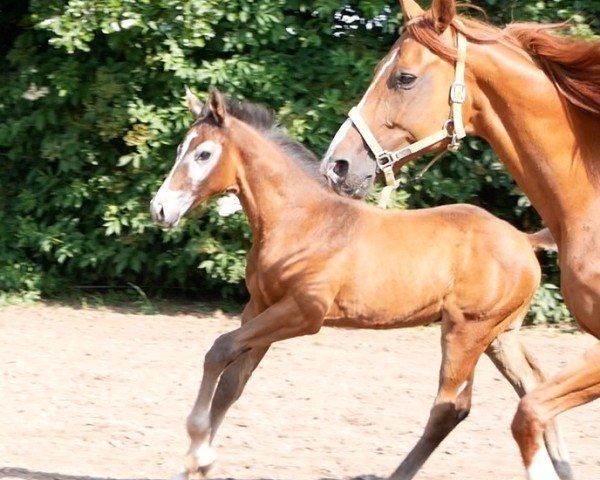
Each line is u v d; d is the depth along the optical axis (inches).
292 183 348.8
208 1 571.5
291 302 338.0
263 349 339.3
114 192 612.4
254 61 593.6
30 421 390.3
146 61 592.1
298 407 422.9
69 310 617.3
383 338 560.4
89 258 628.4
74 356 498.3
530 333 581.6
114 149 623.5
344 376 475.2
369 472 344.8
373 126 263.6
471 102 261.9
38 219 652.1
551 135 257.4
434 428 337.7
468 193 597.3
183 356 506.0
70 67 606.2
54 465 339.6
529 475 248.1
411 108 260.8
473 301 351.3
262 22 578.2
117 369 475.2
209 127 350.6
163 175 606.2
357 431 393.4
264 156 348.5
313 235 344.8
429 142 262.1
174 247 632.4
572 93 258.1
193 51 607.2
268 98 593.6
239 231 599.5
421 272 351.9
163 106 607.8
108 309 626.2
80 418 396.5
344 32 615.2
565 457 328.2
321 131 585.6
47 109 626.8
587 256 252.8
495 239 357.1
